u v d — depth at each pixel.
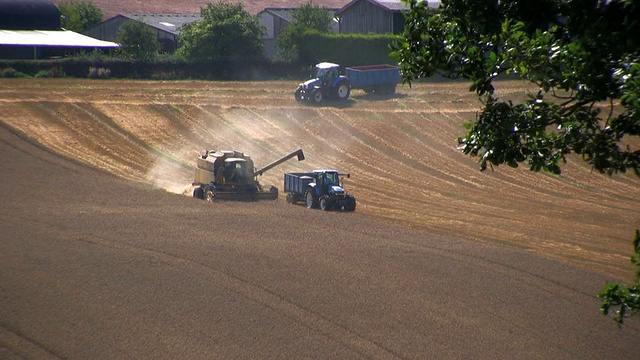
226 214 98.31
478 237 100.25
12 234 82.62
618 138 27.08
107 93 198.75
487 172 149.12
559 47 26.03
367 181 140.38
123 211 96.50
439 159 158.38
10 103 173.12
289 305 64.00
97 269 71.31
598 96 26.03
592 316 65.31
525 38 26.56
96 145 153.25
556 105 27.94
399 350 55.88
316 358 53.81
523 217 116.06
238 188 114.56
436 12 29.98
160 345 55.06
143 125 170.38
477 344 57.81
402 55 30.03
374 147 165.75
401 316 62.88
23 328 57.47
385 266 76.56
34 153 134.62
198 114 182.38
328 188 113.75
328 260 77.81
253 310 62.47
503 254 83.69
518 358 55.69
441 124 182.62
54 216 91.81
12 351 53.34
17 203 98.12
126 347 54.59
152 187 115.62
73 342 55.25
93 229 86.31
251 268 73.62
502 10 27.89
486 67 28.17
